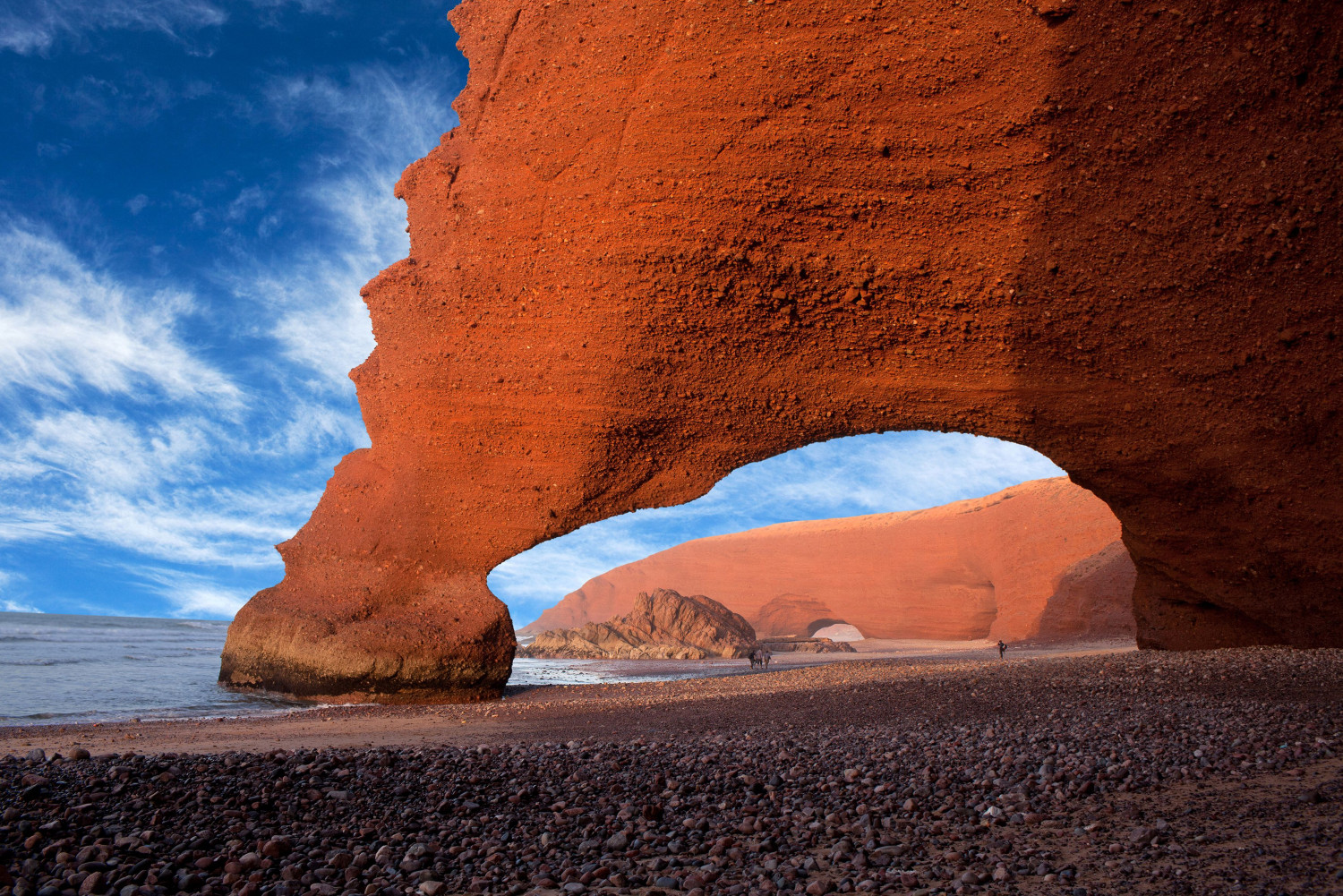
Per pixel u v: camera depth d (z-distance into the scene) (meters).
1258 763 5.42
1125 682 10.33
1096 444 14.48
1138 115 12.75
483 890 3.33
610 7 16.30
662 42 15.55
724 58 14.89
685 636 50.41
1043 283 13.75
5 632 49.06
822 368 15.70
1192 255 12.86
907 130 14.02
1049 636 43.62
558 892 3.30
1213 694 9.24
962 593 58.22
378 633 16.98
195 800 4.38
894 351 15.25
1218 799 4.58
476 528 18.03
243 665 18.39
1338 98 11.70
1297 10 11.63
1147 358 13.64
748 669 32.09
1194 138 12.52
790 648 51.62
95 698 16.75
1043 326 14.06
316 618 17.72
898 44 13.92
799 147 14.51
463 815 4.55
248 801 4.44
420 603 17.92
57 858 3.36
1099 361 14.00
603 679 26.42
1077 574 43.38
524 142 17.23
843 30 14.19
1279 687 9.41
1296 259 12.33
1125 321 13.56
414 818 4.40
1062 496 51.44
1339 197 11.88
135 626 75.44
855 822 4.39
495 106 17.86
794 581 69.56
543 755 6.69
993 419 15.05
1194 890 3.19
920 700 10.45
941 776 5.52
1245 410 13.16
